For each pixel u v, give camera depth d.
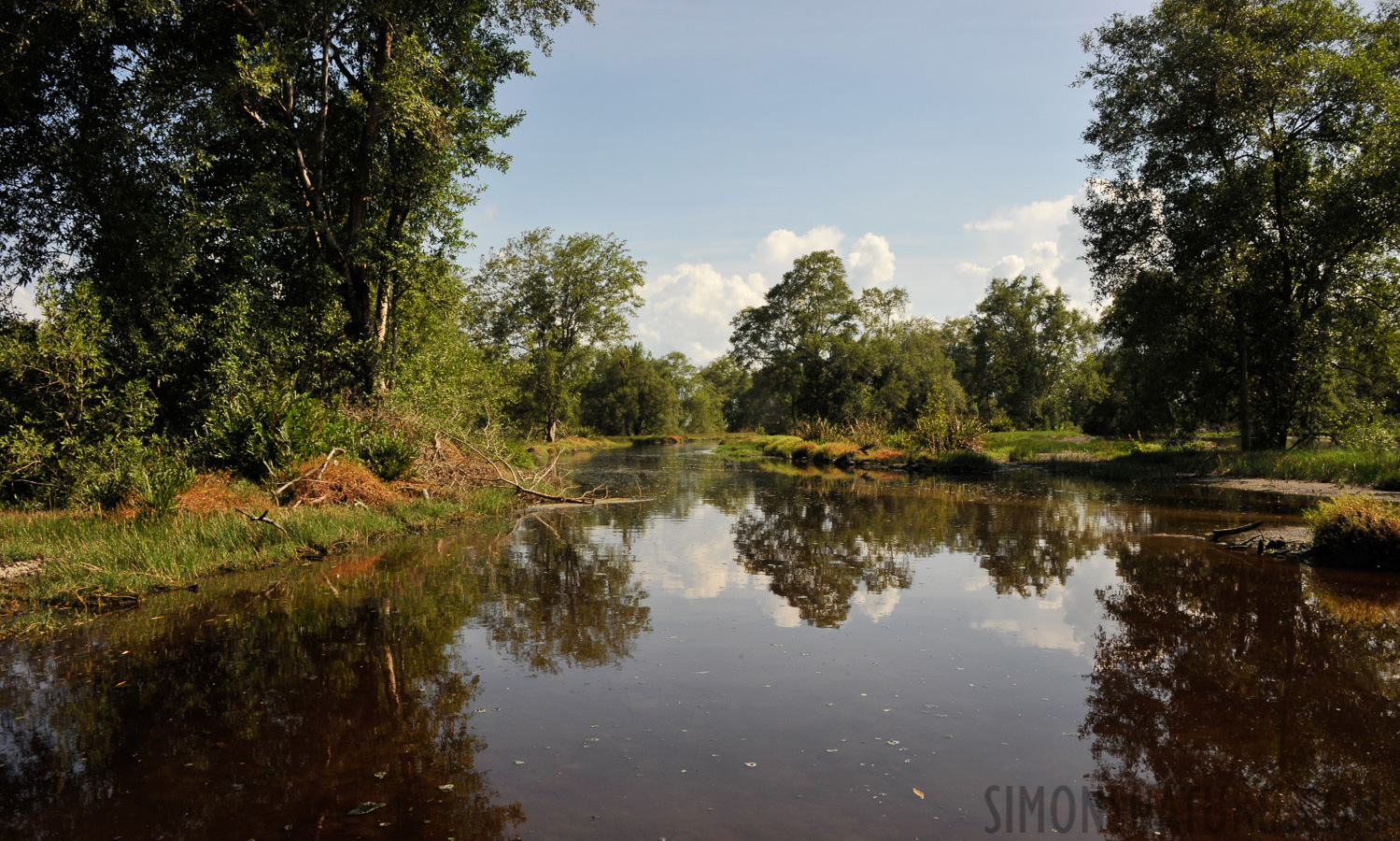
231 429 11.81
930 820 3.34
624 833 3.24
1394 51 19.62
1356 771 3.79
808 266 50.47
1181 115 21.20
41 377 11.56
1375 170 19.14
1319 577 8.03
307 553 9.59
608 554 10.04
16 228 13.75
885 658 5.68
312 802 3.56
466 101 17.80
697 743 4.20
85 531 8.85
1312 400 22.31
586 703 4.80
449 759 4.01
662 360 91.94
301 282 16.55
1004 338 56.62
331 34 15.41
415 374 17.89
